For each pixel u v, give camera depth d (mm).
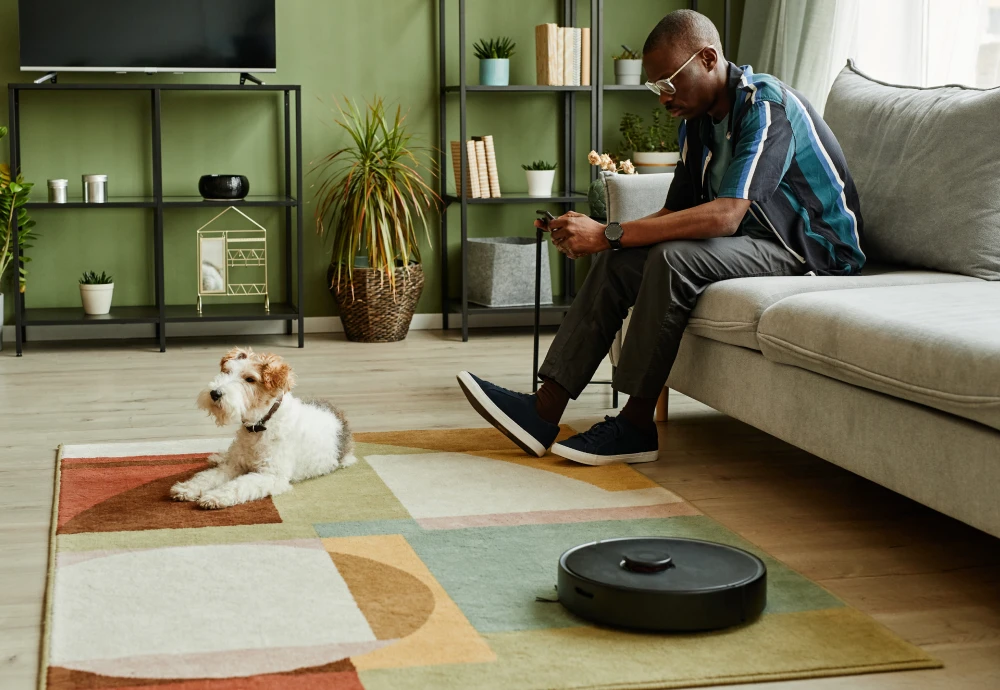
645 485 2230
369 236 4145
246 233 4414
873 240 2629
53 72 4059
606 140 4676
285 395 2184
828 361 1933
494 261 4320
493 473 2311
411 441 2594
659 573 1556
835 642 1478
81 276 4281
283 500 2104
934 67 3488
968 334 1664
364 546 1843
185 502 2086
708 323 2332
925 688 1367
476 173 4277
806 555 1857
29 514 2057
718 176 2525
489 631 1500
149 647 1439
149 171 4305
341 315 4254
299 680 1347
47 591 1636
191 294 4398
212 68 4121
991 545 1915
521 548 1843
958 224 2428
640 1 4656
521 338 4332
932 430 1707
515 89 4270
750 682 1375
